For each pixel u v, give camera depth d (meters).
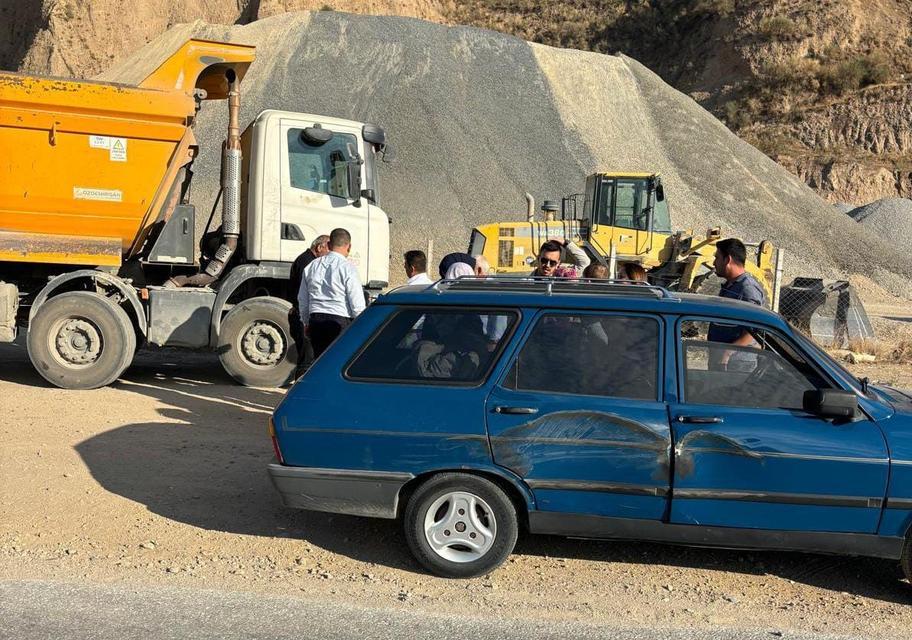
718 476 4.79
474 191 36.28
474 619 4.50
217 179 30.17
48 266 10.30
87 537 5.51
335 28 44.03
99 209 10.04
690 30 78.56
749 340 5.06
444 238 34.12
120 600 4.62
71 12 66.06
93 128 9.80
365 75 41.72
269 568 5.12
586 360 5.02
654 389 4.94
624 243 20.56
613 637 4.34
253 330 10.32
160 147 10.06
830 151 65.94
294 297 9.66
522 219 35.44
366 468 5.03
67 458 7.04
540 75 43.28
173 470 6.90
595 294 5.19
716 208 39.28
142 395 9.68
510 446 4.90
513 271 20.86
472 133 39.03
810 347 5.06
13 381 10.33
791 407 4.89
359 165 10.63
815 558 5.50
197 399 9.59
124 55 67.06
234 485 6.62
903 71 69.81
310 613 4.52
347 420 5.05
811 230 39.38
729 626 4.51
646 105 44.62
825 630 4.48
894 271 37.59
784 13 73.50
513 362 5.04
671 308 5.06
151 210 10.25
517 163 38.12
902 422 4.80
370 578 5.00
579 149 39.88
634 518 4.88
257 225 10.36
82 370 9.81
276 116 10.38
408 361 5.14
